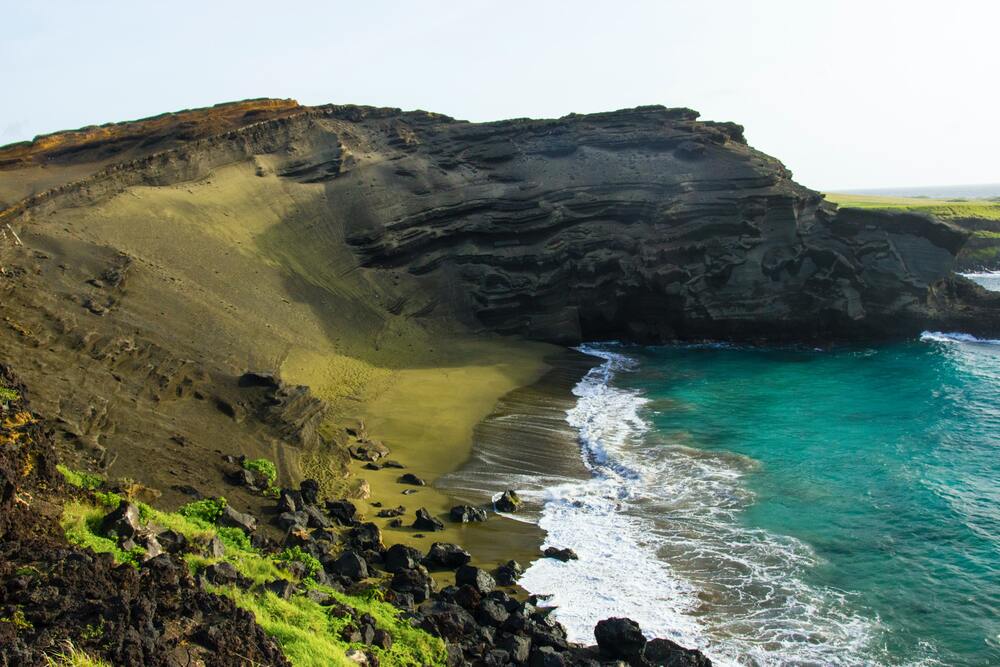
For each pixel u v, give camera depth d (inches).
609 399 1857.8
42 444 738.2
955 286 2593.5
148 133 2439.7
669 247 2501.2
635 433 1572.3
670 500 1220.5
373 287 2364.7
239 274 1935.3
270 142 2554.1
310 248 2298.2
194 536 781.9
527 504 1211.2
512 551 1042.7
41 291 1290.6
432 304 2471.7
